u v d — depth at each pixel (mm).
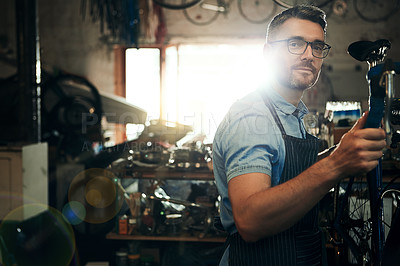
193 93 7410
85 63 6887
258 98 1262
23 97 3396
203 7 7242
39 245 3111
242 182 1043
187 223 2840
